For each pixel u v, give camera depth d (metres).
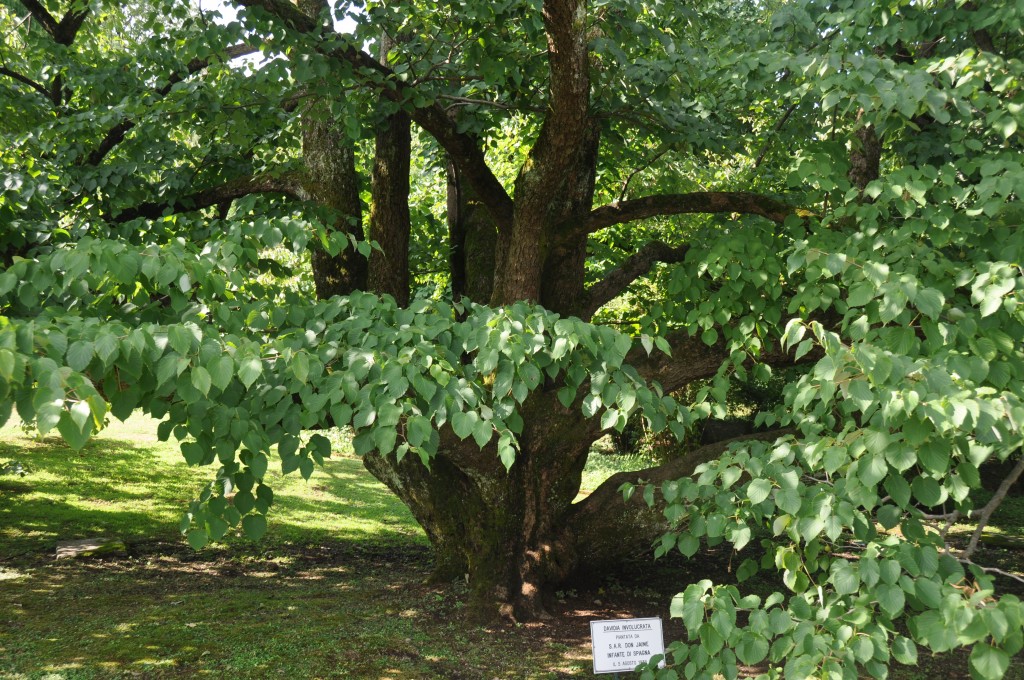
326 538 10.02
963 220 4.03
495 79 5.81
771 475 3.28
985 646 2.47
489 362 3.18
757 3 7.93
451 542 7.29
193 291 3.67
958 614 2.50
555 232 6.74
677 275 5.79
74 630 5.99
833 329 5.43
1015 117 3.74
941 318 3.87
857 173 6.58
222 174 7.49
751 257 5.25
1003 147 4.79
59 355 2.42
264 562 8.70
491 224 8.27
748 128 7.39
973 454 2.75
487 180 6.80
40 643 5.66
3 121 7.41
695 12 5.48
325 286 7.26
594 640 4.62
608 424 3.42
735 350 4.93
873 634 2.78
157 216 7.18
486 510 6.91
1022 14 4.53
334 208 7.01
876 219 4.51
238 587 7.56
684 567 8.84
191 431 2.95
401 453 3.04
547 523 6.97
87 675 5.08
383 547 9.74
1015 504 12.43
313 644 5.80
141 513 10.45
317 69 5.39
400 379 3.05
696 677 3.14
